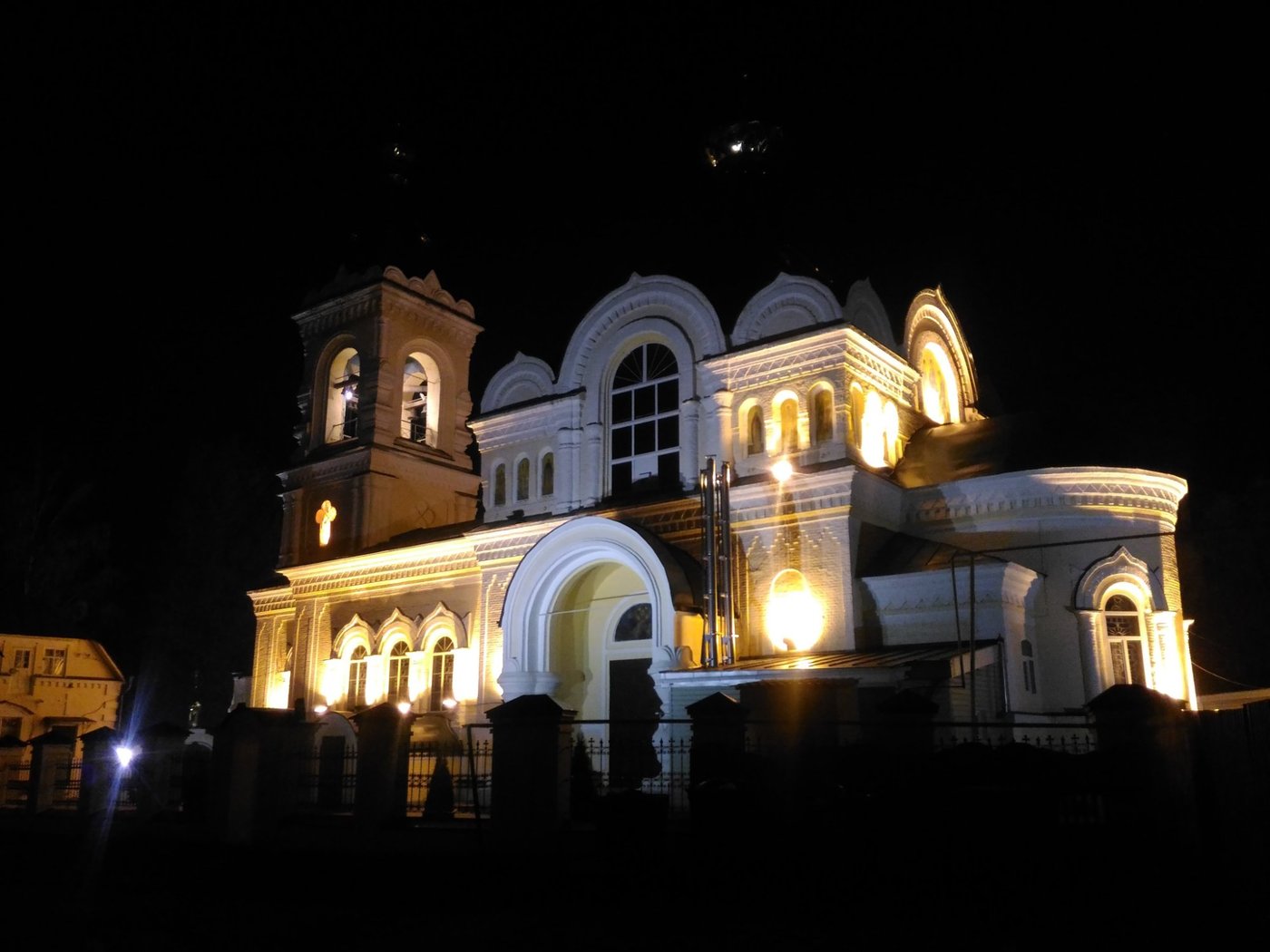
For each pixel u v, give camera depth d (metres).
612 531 27.70
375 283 39.50
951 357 34.88
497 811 17.69
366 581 37.22
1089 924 12.21
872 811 14.01
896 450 29.91
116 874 19.38
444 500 40.59
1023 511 26.78
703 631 26.77
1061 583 26.08
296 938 13.59
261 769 20.84
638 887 15.15
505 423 34.41
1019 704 23.89
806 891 14.10
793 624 26.61
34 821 24.88
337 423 40.97
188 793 23.06
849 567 25.98
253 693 40.94
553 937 13.10
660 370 31.27
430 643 35.00
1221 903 12.34
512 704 18.08
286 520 40.72
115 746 24.34
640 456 30.97
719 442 29.05
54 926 14.79
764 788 15.25
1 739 28.09
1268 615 40.00
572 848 16.81
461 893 16.11
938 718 21.56
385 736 19.75
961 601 24.56
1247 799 11.45
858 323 29.03
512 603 29.62
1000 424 29.69
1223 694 30.45
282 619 41.09
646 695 29.27
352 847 19.30
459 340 42.34
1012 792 13.45
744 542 27.95
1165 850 13.05
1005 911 12.83
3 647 49.97
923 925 12.91
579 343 32.81
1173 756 13.44
